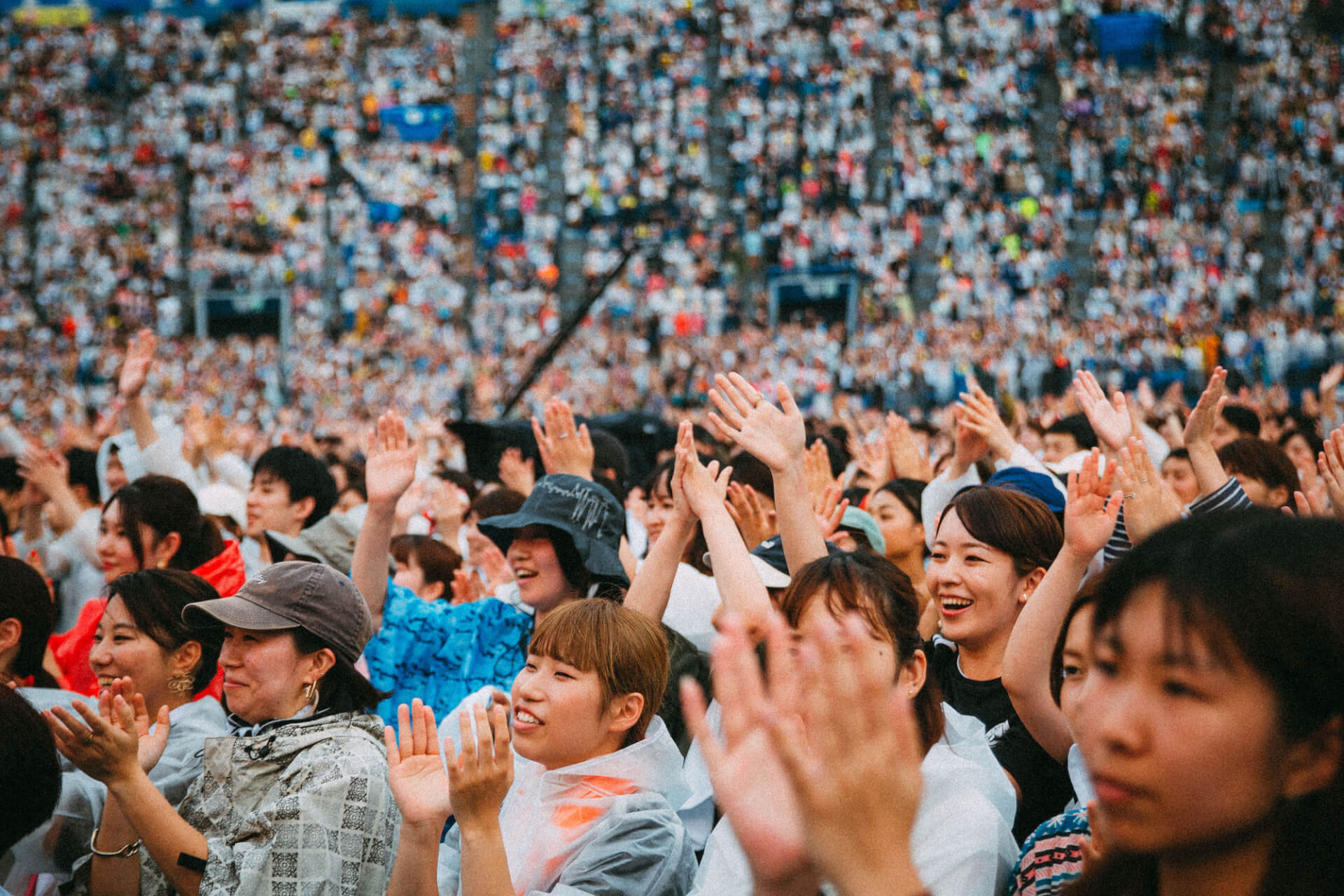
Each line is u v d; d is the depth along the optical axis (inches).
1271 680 44.9
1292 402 711.7
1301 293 804.6
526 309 910.4
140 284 990.4
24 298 987.3
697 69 1059.3
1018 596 128.3
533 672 113.4
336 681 125.6
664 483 195.5
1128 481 118.3
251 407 823.1
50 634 146.0
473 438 274.5
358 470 323.9
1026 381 743.1
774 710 47.0
